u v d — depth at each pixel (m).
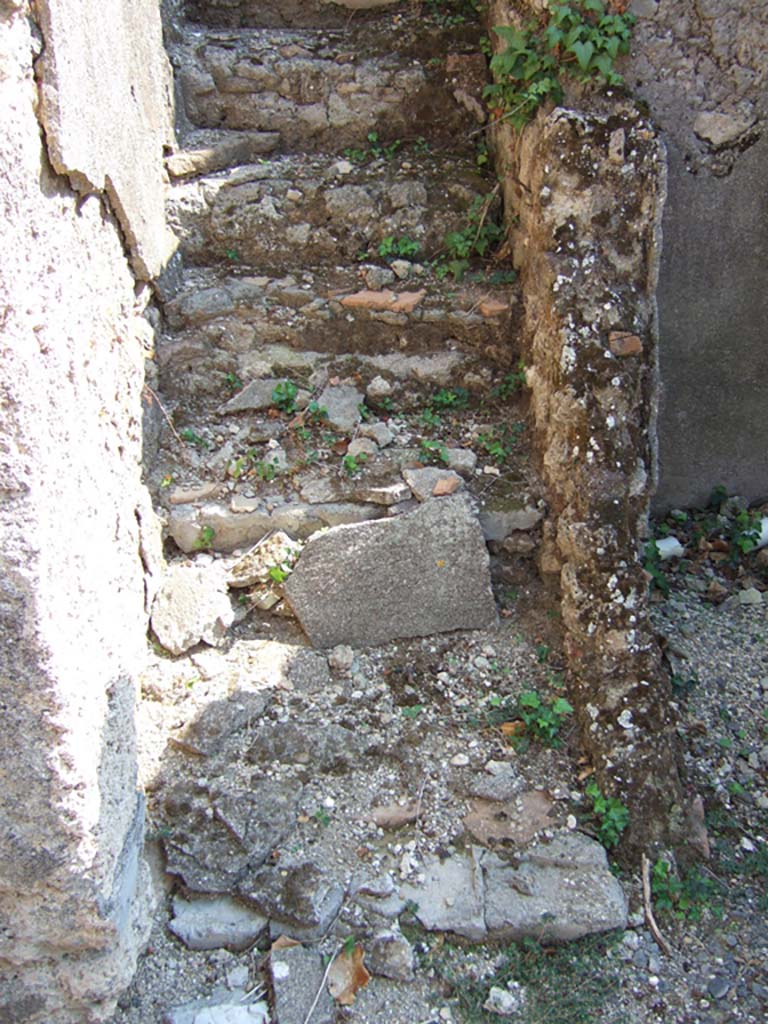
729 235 3.84
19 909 2.22
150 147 3.86
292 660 3.37
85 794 2.17
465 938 2.72
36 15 2.40
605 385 3.27
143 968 2.64
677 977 2.68
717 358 4.04
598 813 2.96
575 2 3.32
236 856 2.79
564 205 3.35
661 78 3.57
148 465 3.62
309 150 4.60
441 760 3.09
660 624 3.73
